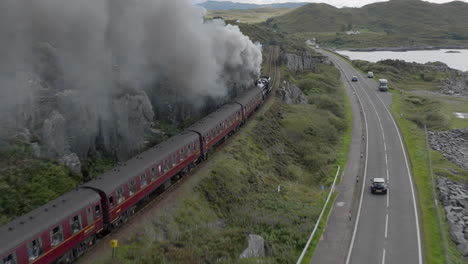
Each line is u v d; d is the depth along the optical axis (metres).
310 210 31.80
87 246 22.38
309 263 24.59
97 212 22.59
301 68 105.06
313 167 45.38
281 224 28.31
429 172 42.41
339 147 52.25
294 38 169.25
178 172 31.94
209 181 32.56
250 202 32.59
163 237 24.48
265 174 39.28
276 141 48.62
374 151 50.19
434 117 66.69
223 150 39.59
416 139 54.84
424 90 98.00
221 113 42.75
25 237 18.17
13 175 25.42
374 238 28.28
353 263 24.88
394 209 33.53
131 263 20.84
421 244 27.42
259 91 57.47
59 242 19.94
